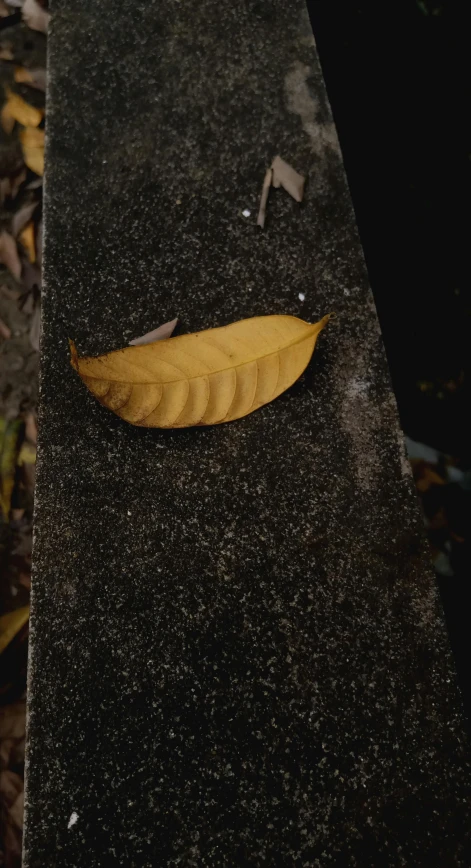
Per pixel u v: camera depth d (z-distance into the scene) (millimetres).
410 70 1160
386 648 771
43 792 757
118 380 789
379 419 807
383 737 760
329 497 794
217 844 749
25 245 1080
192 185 861
